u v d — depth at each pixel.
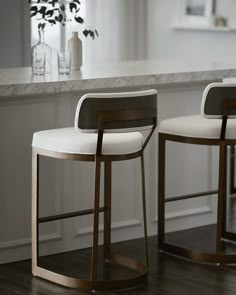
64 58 4.59
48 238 4.55
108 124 3.81
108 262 4.42
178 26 8.59
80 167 4.62
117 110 3.81
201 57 8.44
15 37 8.34
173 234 5.04
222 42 8.18
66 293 3.94
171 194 5.07
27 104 4.37
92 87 4.38
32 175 4.09
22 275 4.21
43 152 4.00
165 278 4.18
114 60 9.02
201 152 5.16
